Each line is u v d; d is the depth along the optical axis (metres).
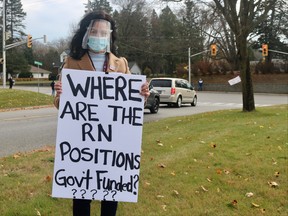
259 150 7.74
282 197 5.03
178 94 24.50
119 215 4.39
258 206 4.73
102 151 3.47
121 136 3.49
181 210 4.58
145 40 78.94
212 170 6.24
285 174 6.03
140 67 81.00
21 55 92.00
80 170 3.46
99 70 3.55
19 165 6.56
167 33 78.31
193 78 62.44
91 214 4.42
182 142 8.71
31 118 16.27
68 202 4.74
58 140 3.44
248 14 15.39
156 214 4.44
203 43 66.31
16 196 4.89
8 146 9.38
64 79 3.44
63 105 3.44
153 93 19.20
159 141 8.78
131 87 3.49
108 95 3.48
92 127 3.47
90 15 3.51
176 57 75.06
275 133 9.80
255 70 59.03
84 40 3.52
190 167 6.41
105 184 3.48
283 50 62.03
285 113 15.23
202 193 5.18
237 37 15.63
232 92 53.44
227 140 8.86
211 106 26.28
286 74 57.16
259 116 14.22
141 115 3.51
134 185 3.50
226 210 4.60
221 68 60.97
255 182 5.63
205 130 10.59
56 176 3.44
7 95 25.81
